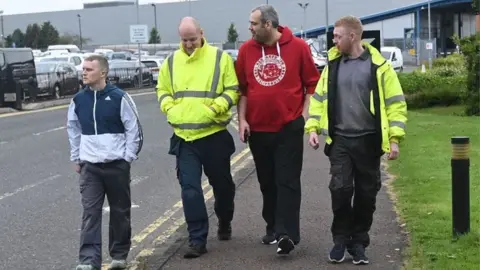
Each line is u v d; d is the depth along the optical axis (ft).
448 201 26.66
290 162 20.35
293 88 20.27
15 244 24.08
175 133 21.04
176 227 25.91
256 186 32.40
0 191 33.53
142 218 27.73
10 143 51.39
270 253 21.15
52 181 36.11
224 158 21.20
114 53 168.14
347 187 18.98
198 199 20.76
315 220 25.30
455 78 74.02
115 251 20.27
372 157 19.10
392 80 18.78
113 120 19.47
